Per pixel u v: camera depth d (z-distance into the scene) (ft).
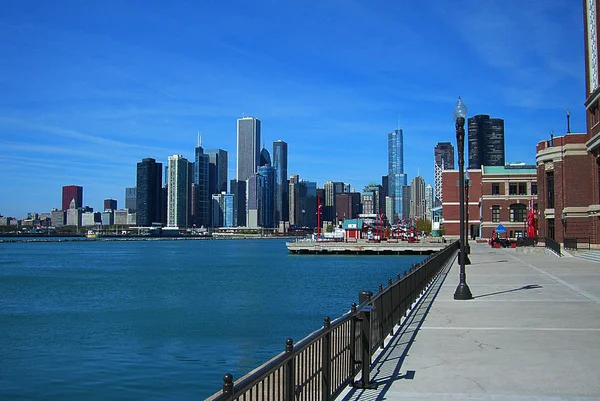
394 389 33.50
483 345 45.70
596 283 94.27
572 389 33.14
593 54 194.18
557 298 75.15
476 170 410.72
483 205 359.87
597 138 184.34
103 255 520.83
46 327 109.81
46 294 176.65
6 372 74.23
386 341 47.73
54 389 66.39
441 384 34.47
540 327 53.57
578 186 210.38
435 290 87.35
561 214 213.87
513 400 31.19
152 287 195.83
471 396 31.99
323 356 29.07
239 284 200.44
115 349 87.81
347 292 167.73
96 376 71.97
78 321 117.60
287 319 115.14
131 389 66.08
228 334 98.73
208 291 177.58
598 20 187.11
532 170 355.77
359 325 35.86
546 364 39.17
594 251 176.14
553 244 196.03
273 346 88.28
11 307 143.64
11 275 265.95
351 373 34.37
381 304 45.62
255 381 19.93
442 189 423.23
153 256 496.23
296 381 25.29
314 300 147.95
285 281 210.79
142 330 104.73
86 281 227.20
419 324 56.13
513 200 355.77
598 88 181.16
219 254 535.19
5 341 95.25
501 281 100.63
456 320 58.29
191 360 79.66
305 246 454.40
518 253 216.74
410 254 418.92
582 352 42.78
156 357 81.71
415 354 42.65
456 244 219.82
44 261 411.13
